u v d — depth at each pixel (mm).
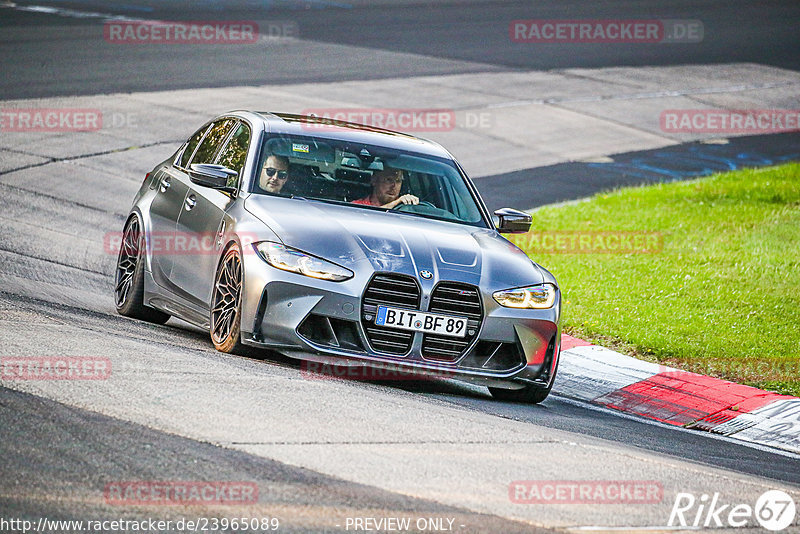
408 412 21156
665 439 24734
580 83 93125
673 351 34562
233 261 25156
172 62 84875
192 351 24422
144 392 19438
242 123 29938
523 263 26375
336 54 94750
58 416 17453
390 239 25031
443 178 29312
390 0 131875
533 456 19188
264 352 25109
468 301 24500
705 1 147875
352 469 16609
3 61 78750
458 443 19203
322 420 19250
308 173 27656
